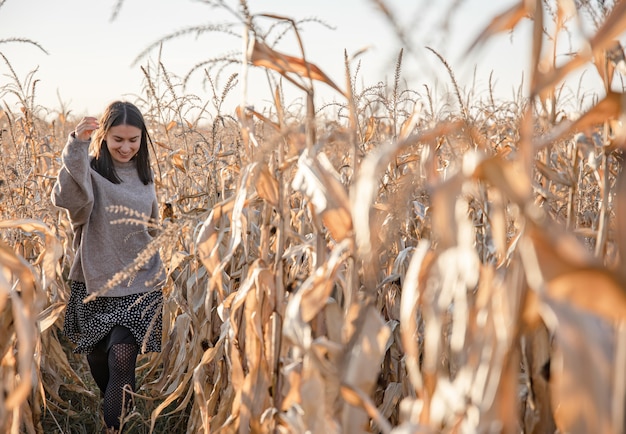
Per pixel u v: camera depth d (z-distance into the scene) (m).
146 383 4.74
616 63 1.94
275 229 2.76
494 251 2.71
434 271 1.63
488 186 2.74
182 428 4.36
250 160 2.47
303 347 2.02
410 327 1.69
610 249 2.26
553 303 1.35
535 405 2.27
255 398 2.52
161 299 3.99
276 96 2.39
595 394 1.33
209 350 3.01
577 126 1.55
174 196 5.21
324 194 2.08
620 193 1.33
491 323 1.54
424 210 3.60
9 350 2.40
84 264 3.91
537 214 1.31
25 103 5.44
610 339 1.37
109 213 3.90
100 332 3.85
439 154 3.78
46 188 6.28
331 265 2.04
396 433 1.59
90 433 4.41
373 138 4.14
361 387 1.97
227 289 3.79
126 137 3.93
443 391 1.60
